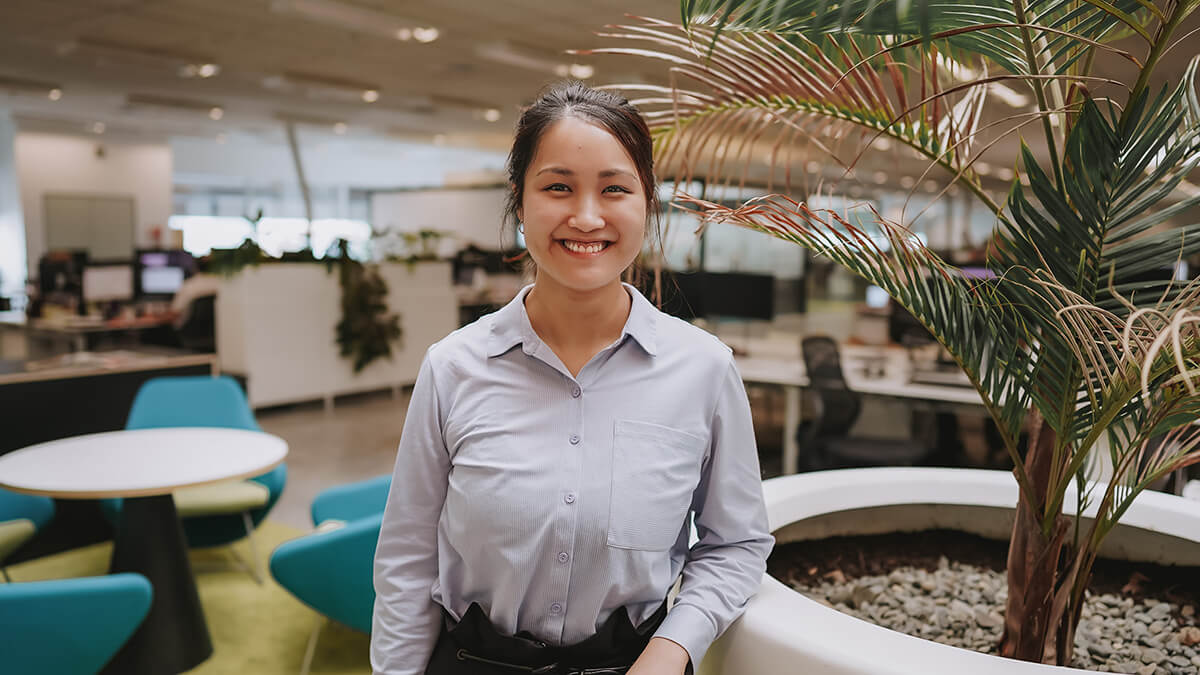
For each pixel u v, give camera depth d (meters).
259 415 7.57
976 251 6.23
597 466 1.12
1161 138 1.06
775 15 0.91
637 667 1.08
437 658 1.20
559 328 1.16
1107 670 1.42
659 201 1.30
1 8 6.98
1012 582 1.35
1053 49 1.18
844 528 1.83
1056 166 1.16
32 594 1.95
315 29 7.55
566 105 1.10
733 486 1.21
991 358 1.26
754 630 1.14
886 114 1.28
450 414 1.17
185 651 2.79
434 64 9.00
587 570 1.12
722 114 1.48
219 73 9.54
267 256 7.63
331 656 2.90
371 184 21.12
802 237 1.28
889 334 5.87
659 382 1.16
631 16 1.34
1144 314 1.02
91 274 8.52
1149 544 1.68
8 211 13.56
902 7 0.75
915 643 1.07
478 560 1.13
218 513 3.32
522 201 1.16
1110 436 1.27
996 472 1.94
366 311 8.13
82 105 11.91
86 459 2.97
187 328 7.89
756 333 6.66
